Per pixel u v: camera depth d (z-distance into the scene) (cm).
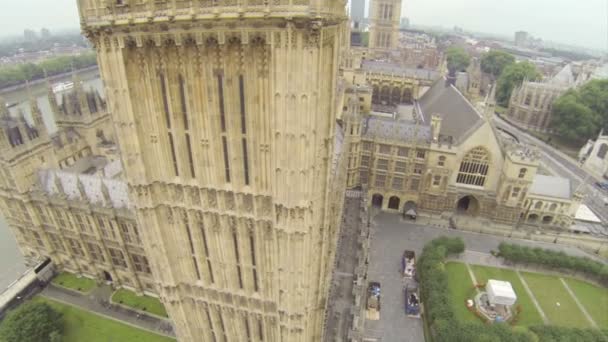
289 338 3841
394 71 15075
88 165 9075
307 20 2158
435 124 8562
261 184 2978
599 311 6631
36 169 6644
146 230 3497
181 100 2822
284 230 3033
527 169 8112
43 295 6712
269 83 2519
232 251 3522
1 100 6291
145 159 3098
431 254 7225
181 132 2948
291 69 2325
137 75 2767
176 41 2500
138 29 2516
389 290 6944
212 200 3209
